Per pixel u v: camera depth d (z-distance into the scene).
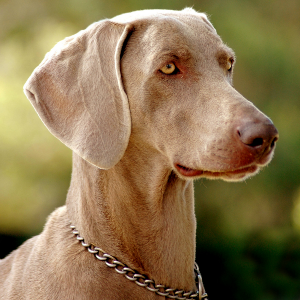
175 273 4.78
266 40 15.30
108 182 4.73
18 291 4.81
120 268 4.63
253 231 15.57
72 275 4.54
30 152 14.05
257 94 15.41
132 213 4.74
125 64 4.75
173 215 4.81
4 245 15.38
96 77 4.64
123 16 5.11
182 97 4.60
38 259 4.83
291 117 15.91
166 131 4.64
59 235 4.87
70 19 15.11
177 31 4.70
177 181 4.83
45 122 4.67
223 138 4.30
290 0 15.97
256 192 15.24
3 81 14.55
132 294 4.58
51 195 14.28
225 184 14.91
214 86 4.57
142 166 4.77
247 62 14.94
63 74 4.73
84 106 4.62
